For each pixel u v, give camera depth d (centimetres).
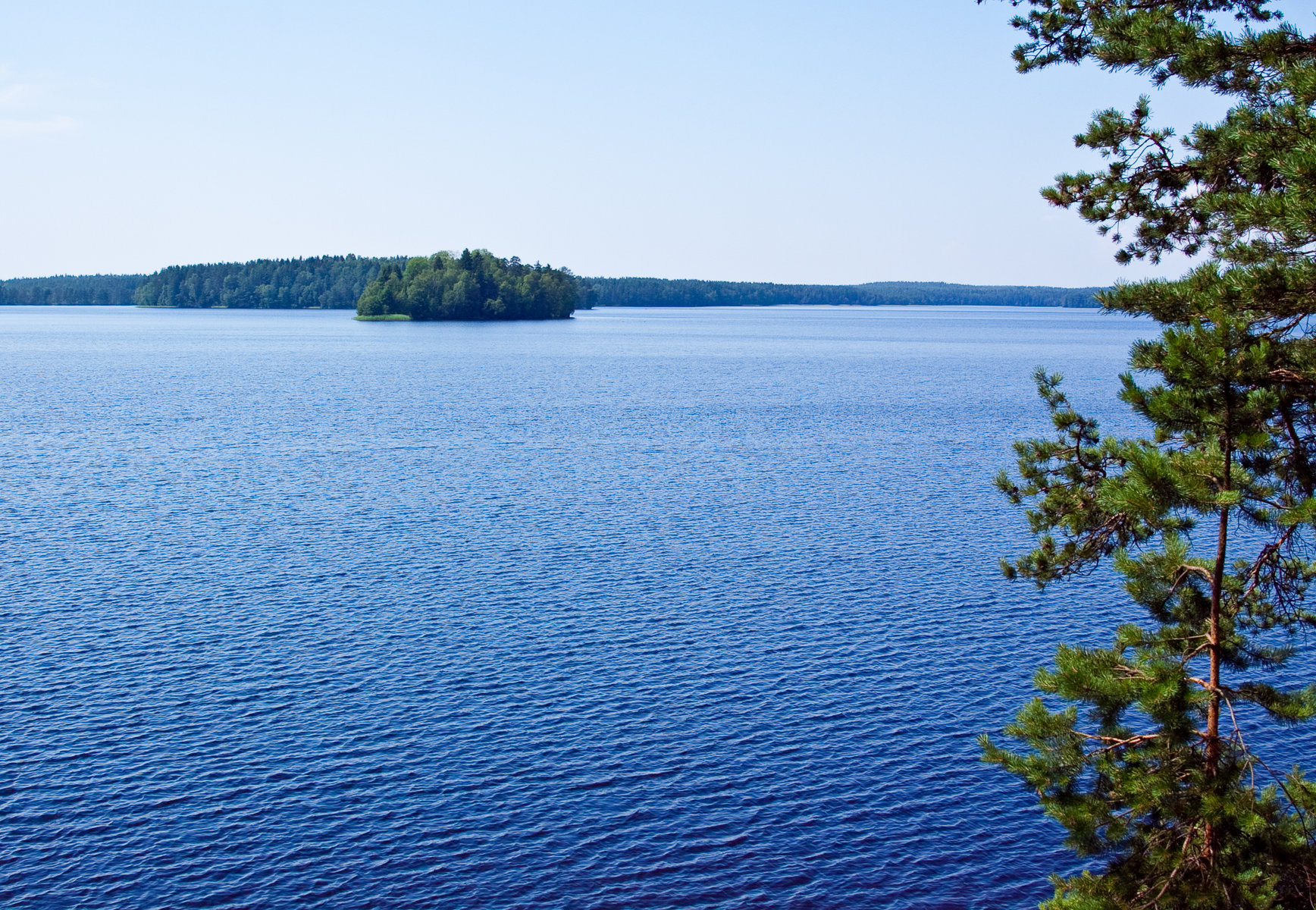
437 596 4003
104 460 7031
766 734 2903
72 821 2420
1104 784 1401
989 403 10931
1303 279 1116
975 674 3300
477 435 8381
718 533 5006
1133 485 1193
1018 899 2248
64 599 3912
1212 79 1299
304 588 4081
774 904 2222
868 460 7219
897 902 2236
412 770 2683
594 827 2464
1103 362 17475
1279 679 3191
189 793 2547
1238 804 1275
